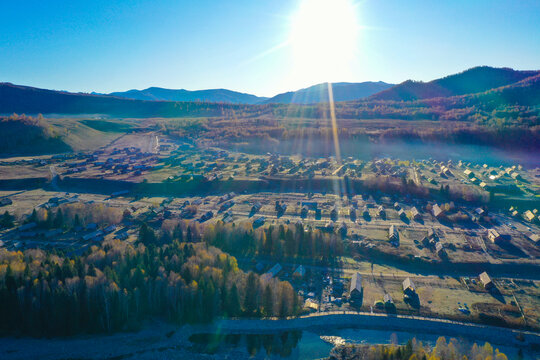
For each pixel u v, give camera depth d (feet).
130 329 372.99
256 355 355.36
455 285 460.55
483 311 407.44
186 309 387.55
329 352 359.87
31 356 331.16
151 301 389.60
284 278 472.85
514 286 455.63
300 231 520.83
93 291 363.76
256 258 520.83
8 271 364.79
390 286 457.68
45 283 352.08
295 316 403.54
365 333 384.27
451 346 324.39
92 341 354.95
